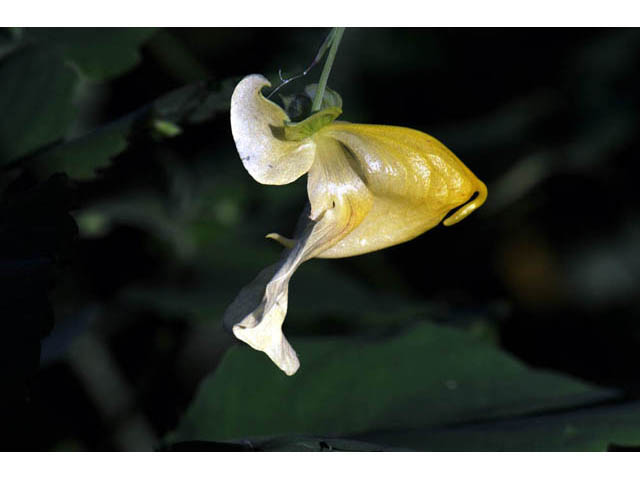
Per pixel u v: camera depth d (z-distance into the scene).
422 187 0.16
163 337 0.29
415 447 0.20
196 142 0.31
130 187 0.29
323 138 0.16
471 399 0.21
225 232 0.32
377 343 0.22
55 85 0.22
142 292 0.28
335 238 0.17
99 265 0.29
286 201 0.34
